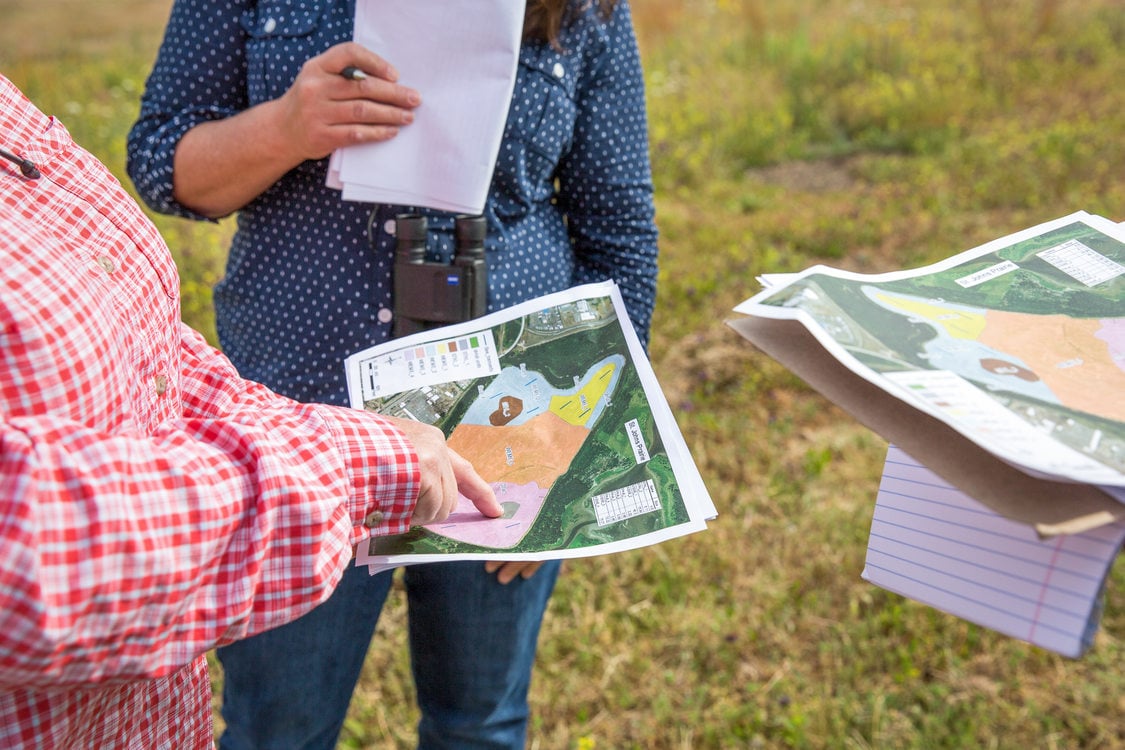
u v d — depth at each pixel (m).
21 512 0.71
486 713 1.68
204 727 1.13
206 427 0.90
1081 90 8.22
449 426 1.31
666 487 1.24
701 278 4.94
